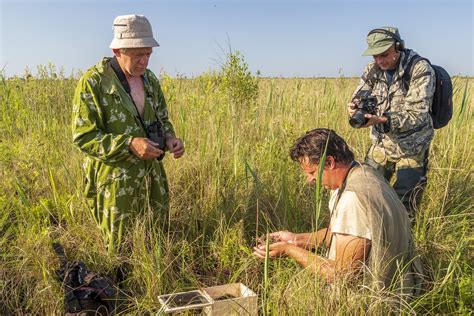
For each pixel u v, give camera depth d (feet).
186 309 10.00
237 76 24.66
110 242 12.65
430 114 14.10
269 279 10.98
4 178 15.51
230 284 11.22
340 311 9.33
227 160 17.21
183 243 12.78
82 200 14.39
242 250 12.74
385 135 14.39
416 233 13.01
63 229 13.48
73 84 25.82
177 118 20.43
